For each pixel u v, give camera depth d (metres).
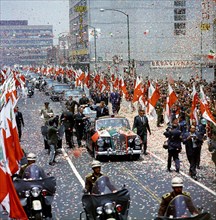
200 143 16.30
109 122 21.30
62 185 15.77
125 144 19.81
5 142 10.44
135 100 30.28
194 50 79.06
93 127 21.27
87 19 96.12
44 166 19.25
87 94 45.72
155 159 20.14
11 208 9.50
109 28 91.88
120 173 17.45
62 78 76.56
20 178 11.91
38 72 114.62
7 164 9.66
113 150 19.69
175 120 17.28
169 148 17.25
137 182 15.87
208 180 15.84
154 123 32.19
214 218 11.45
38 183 11.29
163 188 14.96
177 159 17.30
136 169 18.12
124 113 38.34
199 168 17.64
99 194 10.23
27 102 53.44
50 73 91.94
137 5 89.81
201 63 65.12
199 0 78.81
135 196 14.06
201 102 17.44
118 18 91.31
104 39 92.44
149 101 26.41
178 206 8.73
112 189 10.43
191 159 16.23
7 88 14.68
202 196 13.72
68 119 23.62
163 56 86.88
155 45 88.50
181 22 85.31
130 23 90.44
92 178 10.77
